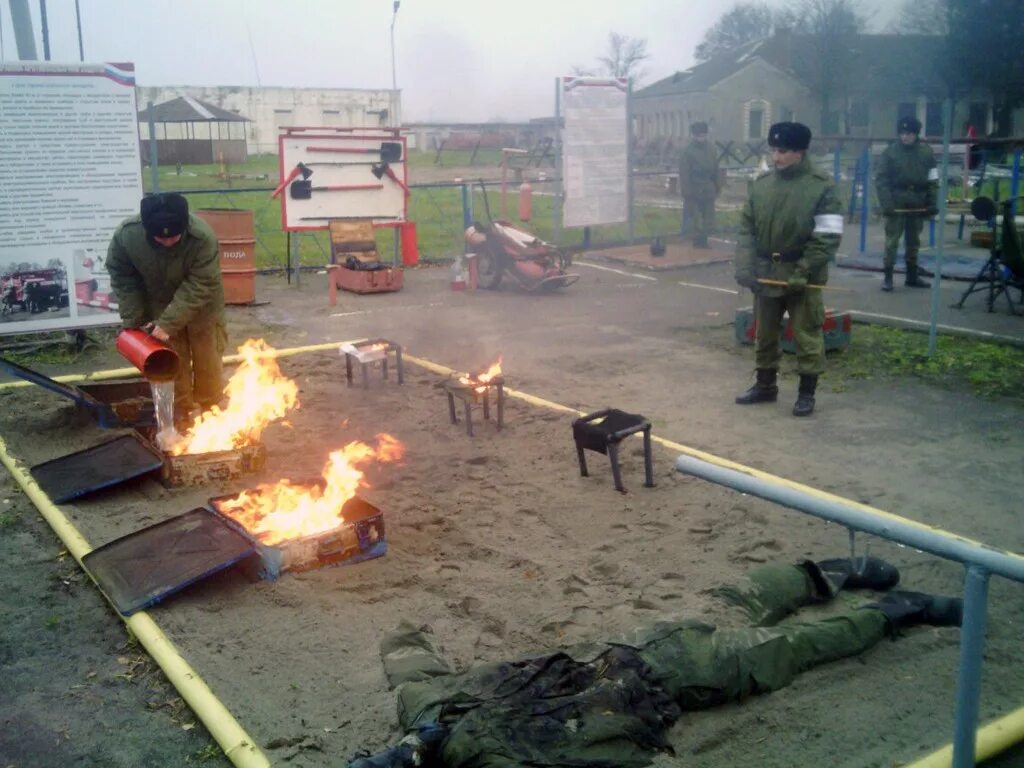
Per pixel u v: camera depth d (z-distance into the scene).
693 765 3.35
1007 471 6.20
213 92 53.12
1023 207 19.78
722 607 4.29
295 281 14.67
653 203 27.44
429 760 3.11
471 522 5.57
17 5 12.31
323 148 13.77
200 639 4.31
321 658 4.14
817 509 2.97
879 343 9.80
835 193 7.29
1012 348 9.52
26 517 5.83
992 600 4.52
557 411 7.64
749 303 12.20
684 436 7.06
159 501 6.00
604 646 3.80
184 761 3.50
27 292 9.51
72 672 4.12
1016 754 3.43
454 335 10.70
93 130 9.42
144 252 6.66
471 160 44.84
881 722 3.58
